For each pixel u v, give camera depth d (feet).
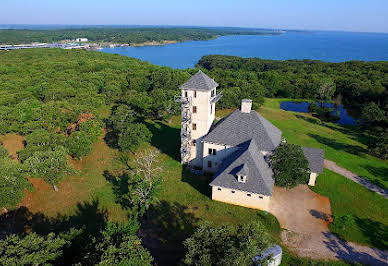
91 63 415.03
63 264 81.05
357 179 158.92
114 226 94.99
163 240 112.88
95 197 142.20
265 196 124.47
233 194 131.54
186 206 133.39
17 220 128.06
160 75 331.36
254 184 124.77
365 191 147.02
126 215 128.98
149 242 111.55
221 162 156.15
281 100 384.06
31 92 271.28
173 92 271.90
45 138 159.02
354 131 247.50
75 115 201.26
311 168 146.72
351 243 111.55
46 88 276.00
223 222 122.01
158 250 107.34
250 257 72.38
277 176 133.39
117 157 182.91
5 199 117.80
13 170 125.39
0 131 189.57
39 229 122.62
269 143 142.92
